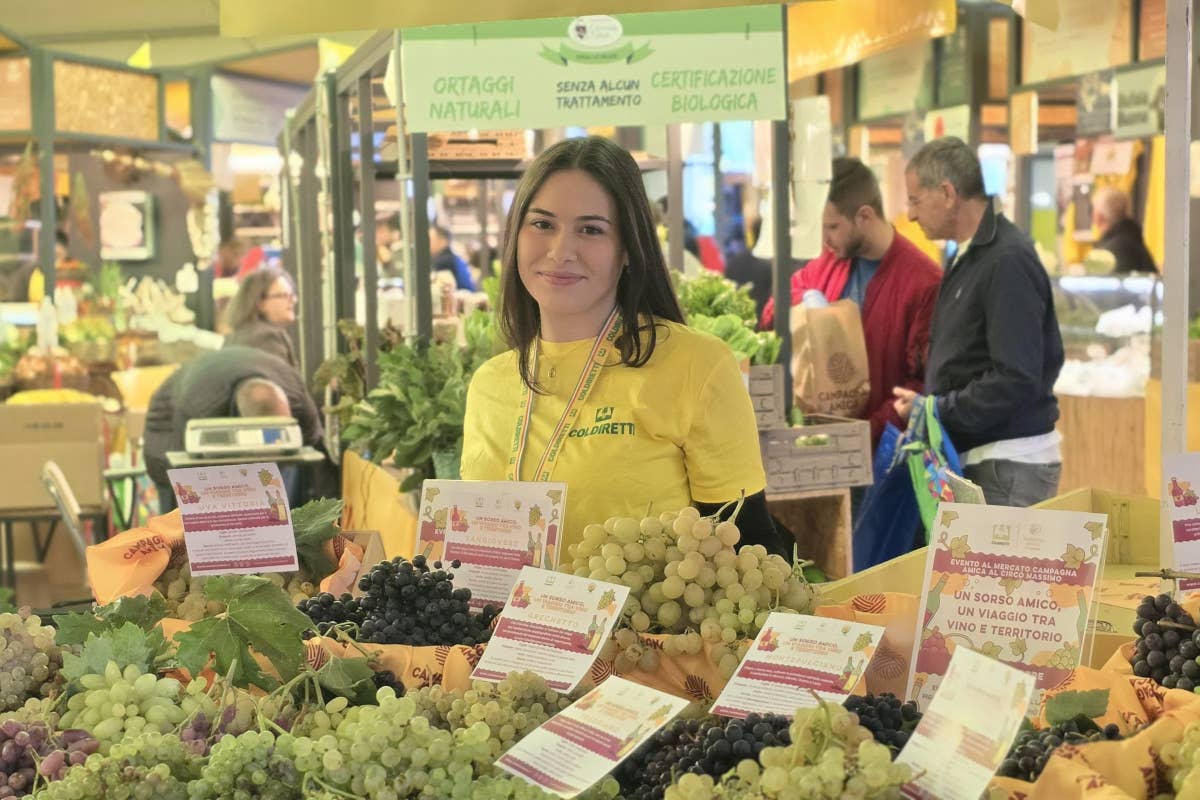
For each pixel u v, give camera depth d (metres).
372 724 1.62
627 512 2.54
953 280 4.47
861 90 9.37
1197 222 5.76
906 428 4.84
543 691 1.85
